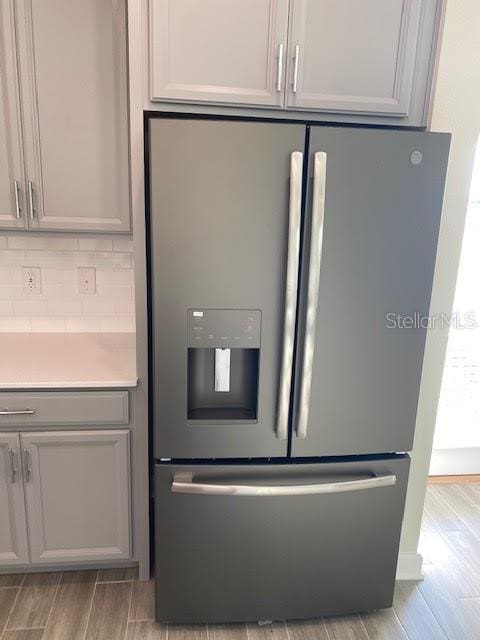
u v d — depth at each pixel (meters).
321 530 1.64
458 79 1.53
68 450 1.72
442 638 1.72
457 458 2.72
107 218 1.83
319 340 1.50
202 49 1.40
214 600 1.68
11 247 2.12
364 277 1.48
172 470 1.55
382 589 1.75
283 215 1.40
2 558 1.79
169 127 1.33
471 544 2.22
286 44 1.42
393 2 1.43
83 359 1.87
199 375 1.59
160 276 1.42
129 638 1.66
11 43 1.65
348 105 1.48
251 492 1.53
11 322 2.20
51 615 1.74
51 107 1.71
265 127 1.34
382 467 1.64
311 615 1.74
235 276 1.43
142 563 1.88
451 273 1.70
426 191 1.45
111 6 1.65
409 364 1.58
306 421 1.54
